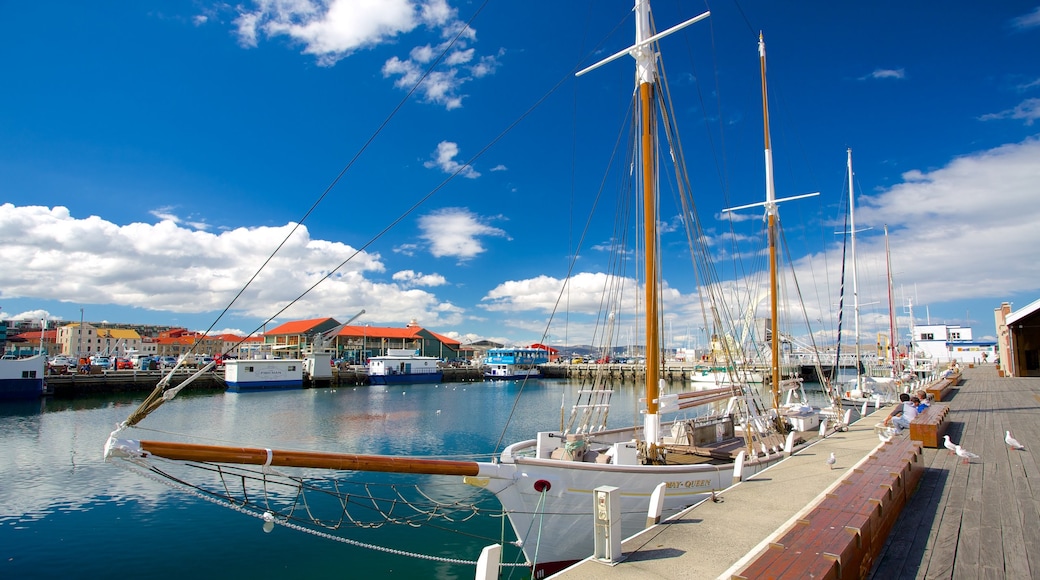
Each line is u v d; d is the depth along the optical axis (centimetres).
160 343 13862
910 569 609
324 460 722
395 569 1348
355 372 9300
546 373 11850
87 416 4478
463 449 3203
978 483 968
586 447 1221
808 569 498
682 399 1342
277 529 1655
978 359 7694
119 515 1795
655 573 586
